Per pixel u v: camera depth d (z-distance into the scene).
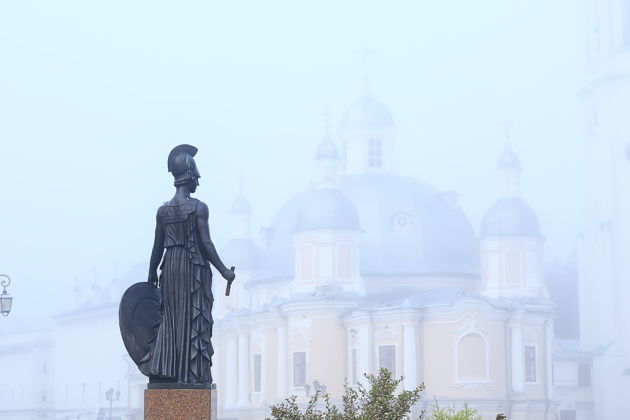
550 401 80.31
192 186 13.23
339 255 87.31
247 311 92.44
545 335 81.81
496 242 92.06
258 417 88.50
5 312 31.55
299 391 82.38
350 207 88.88
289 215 103.81
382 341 78.31
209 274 13.02
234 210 107.25
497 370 77.62
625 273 96.25
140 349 13.06
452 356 76.50
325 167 89.81
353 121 104.69
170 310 12.77
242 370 91.56
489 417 76.56
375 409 16.00
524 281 90.94
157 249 13.05
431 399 76.12
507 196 93.88
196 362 12.71
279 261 100.88
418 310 77.06
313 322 82.25
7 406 127.50
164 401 12.57
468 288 97.62
